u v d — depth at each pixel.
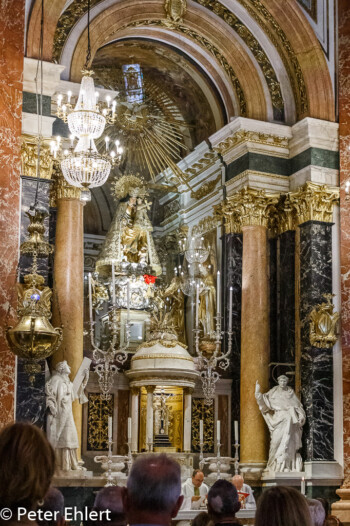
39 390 13.16
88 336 17.03
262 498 4.05
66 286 14.56
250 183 16.58
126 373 15.60
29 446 3.18
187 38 17.33
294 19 16.56
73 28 15.34
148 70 18.73
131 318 16.50
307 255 15.98
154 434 15.52
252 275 16.39
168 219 19.59
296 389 15.98
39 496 3.19
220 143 17.22
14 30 13.27
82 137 12.15
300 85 16.81
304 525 3.92
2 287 12.48
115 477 14.12
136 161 19.08
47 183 13.86
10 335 11.70
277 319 16.62
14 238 12.76
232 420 16.44
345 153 15.63
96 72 18.44
